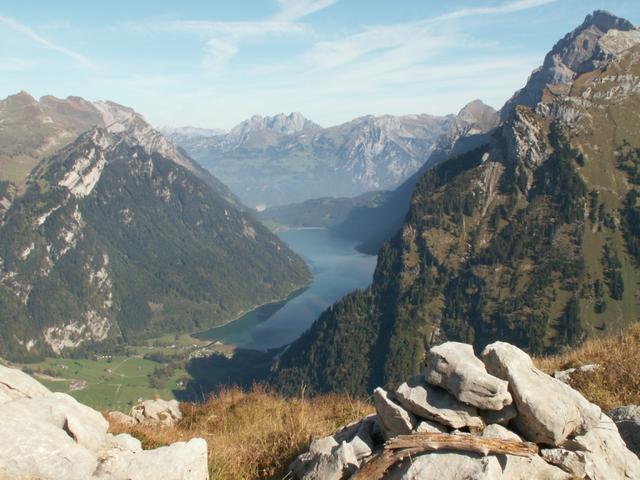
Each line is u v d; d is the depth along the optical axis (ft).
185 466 31.73
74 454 28.91
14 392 35.40
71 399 37.19
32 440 27.91
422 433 32.96
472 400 34.24
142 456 31.50
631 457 34.96
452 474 30.22
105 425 37.29
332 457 35.17
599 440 35.01
